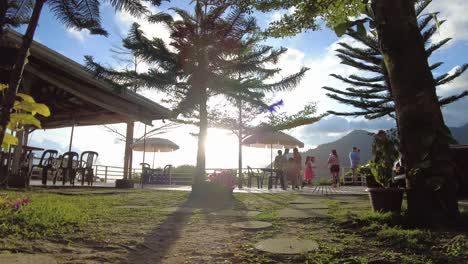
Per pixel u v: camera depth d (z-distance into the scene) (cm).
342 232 372
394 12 401
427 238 311
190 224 432
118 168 1947
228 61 1068
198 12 990
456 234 322
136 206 625
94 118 1581
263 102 1216
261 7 599
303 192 1179
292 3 570
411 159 382
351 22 425
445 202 363
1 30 433
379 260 262
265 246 311
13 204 442
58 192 834
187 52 994
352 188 1546
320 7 492
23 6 700
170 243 326
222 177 858
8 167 900
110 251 292
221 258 277
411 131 384
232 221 461
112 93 1227
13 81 344
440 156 369
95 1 592
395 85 400
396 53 398
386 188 452
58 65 1055
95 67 1060
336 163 1609
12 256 256
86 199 707
